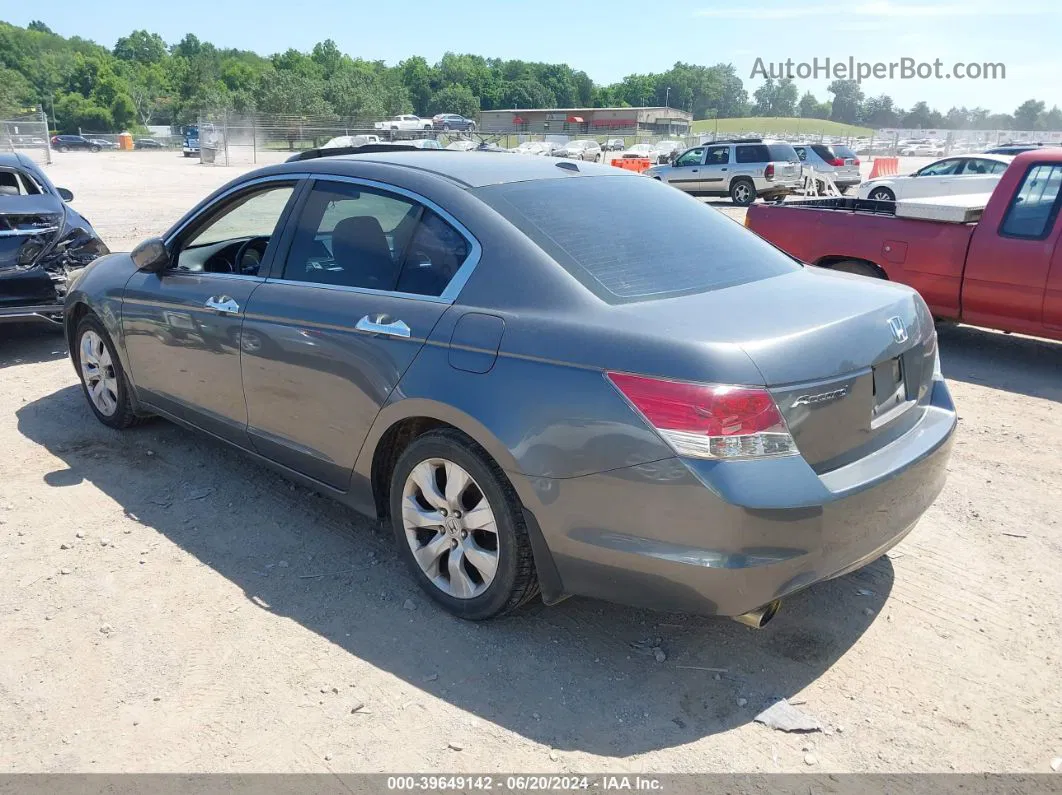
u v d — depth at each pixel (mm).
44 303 6848
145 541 4004
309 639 3283
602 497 2818
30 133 41781
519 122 121375
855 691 3023
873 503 2898
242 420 4172
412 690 3004
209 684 3021
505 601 3191
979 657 3221
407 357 3295
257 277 4059
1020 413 5980
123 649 3207
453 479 3250
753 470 2650
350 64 156375
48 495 4457
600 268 3158
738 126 163625
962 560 3938
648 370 2725
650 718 2881
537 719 2869
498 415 2996
